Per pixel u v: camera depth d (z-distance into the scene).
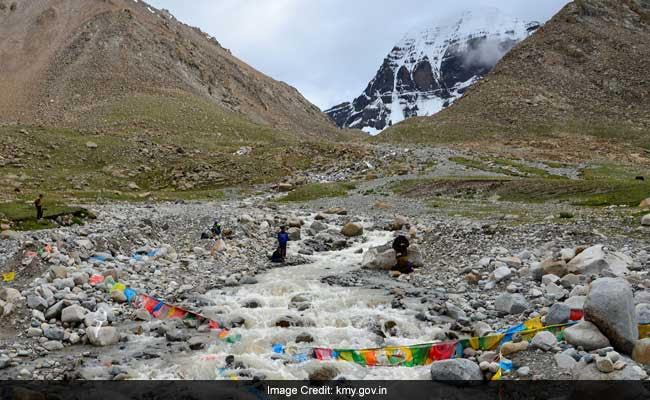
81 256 23.11
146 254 26.80
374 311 17.84
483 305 17.78
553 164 95.62
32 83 195.75
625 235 24.70
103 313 16.83
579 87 189.50
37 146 89.81
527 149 133.50
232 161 91.31
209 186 79.81
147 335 16.00
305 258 28.27
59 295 17.72
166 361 13.88
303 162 92.25
